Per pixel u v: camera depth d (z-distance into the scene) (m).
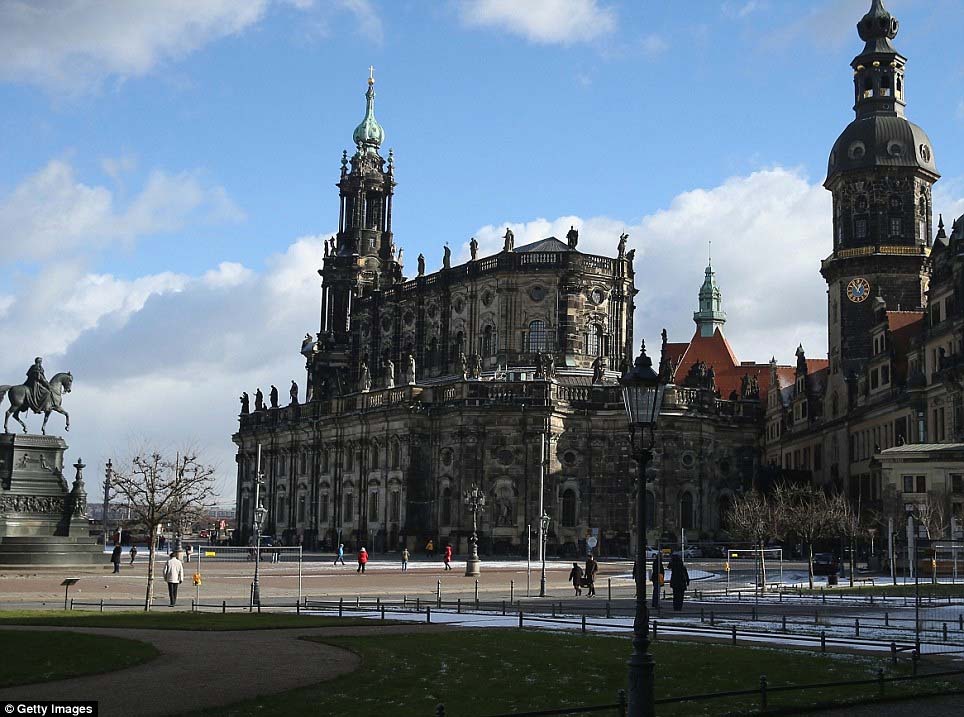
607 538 131.12
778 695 30.11
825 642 40.94
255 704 27.06
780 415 171.12
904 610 58.66
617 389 133.88
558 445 132.38
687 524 133.50
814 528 113.50
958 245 111.19
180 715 25.47
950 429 108.50
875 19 146.25
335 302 180.38
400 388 140.62
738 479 142.62
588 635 44.03
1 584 73.75
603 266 143.50
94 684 29.80
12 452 90.75
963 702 29.64
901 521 101.06
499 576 95.56
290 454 168.12
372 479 144.75
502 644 40.12
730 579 93.69
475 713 26.62
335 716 25.86
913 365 121.94
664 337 137.38
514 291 142.12
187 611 56.34
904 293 141.50
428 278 154.75
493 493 131.12
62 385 93.44
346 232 181.38
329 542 152.12
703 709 28.12
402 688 30.03
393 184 183.00
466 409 132.50
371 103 185.00
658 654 37.78
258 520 90.88
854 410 137.62
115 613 53.56
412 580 88.69
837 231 147.75
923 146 144.00
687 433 133.88
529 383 131.75
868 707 28.95
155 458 140.62
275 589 76.94
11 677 30.44
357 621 49.91
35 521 90.50
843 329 144.25
